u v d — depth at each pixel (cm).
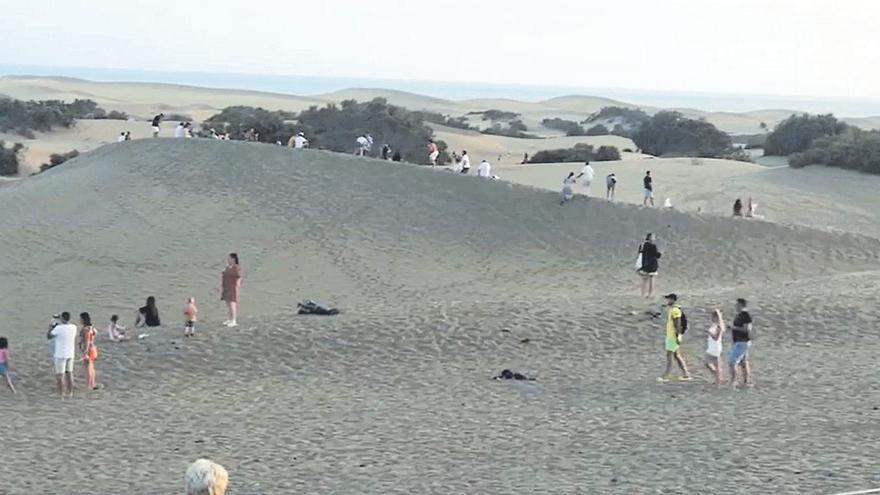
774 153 8994
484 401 2031
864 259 3816
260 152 4731
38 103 10662
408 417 1922
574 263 3747
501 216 4106
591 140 10462
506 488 1461
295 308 3238
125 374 2292
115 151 4981
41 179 4853
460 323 2555
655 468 1538
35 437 1847
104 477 1590
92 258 3750
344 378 2233
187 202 4284
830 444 1645
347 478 1541
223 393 2144
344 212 4166
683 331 2186
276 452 1706
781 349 2392
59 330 2161
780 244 3897
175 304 3325
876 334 2478
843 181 6247
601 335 2484
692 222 4034
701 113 19000
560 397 2050
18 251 3819
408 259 3769
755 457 1575
